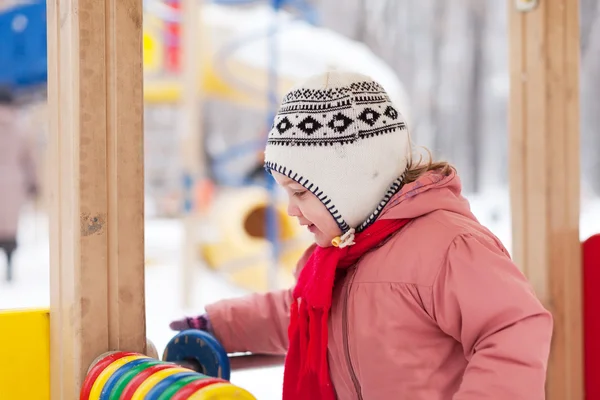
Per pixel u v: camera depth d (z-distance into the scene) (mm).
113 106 983
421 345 1022
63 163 1000
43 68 5391
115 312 991
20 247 6887
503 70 9750
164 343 1583
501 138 9852
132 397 829
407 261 1034
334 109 1062
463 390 934
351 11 9359
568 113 1539
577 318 1555
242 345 1280
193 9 5230
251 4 6520
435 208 1065
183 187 5012
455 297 984
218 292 5668
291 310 1176
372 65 6453
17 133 5207
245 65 6438
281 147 1081
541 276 1531
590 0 9305
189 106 5152
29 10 5371
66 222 996
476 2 9633
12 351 1036
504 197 9156
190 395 763
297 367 1152
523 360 927
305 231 6016
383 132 1084
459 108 9766
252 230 6262
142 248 1013
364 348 1049
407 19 9539
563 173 1529
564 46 1530
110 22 980
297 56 6273
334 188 1069
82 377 969
